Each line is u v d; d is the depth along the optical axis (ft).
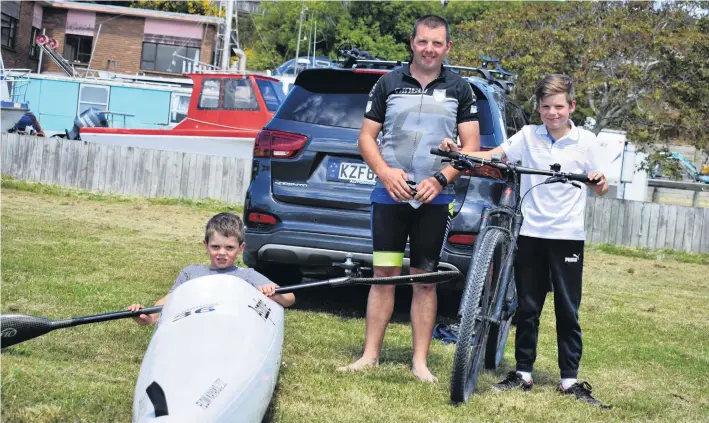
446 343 22.18
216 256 16.37
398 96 18.31
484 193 22.81
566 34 96.73
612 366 21.35
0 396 14.52
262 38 207.41
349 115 23.82
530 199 18.10
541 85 18.01
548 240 17.85
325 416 14.97
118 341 19.45
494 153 18.34
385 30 208.74
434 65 18.26
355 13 210.18
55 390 15.16
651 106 99.50
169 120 88.63
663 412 17.19
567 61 98.12
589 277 41.47
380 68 24.18
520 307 18.25
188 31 137.69
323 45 208.74
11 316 14.70
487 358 19.43
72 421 13.76
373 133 18.66
